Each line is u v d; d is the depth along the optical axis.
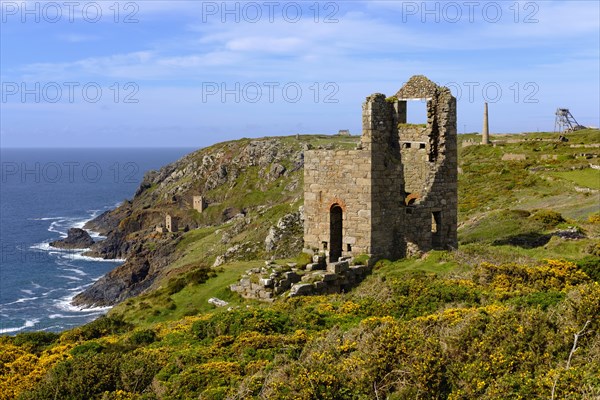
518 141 135.50
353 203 33.62
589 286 18.47
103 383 19.25
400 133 37.16
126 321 33.22
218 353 20.56
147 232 145.75
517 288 23.59
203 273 38.97
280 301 28.89
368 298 25.19
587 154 100.88
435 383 14.54
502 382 13.63
